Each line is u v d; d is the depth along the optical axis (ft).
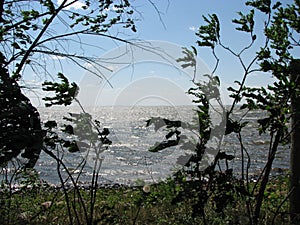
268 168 14.60
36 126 12.48
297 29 14.44
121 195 26.78
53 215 20.51
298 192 17.06
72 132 13.06
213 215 15.85
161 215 18.17
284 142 15.19
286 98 13.89
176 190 13.84
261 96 13.67
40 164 56.08
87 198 27.22
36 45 15.12
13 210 18.75
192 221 15.98
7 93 12.25
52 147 13.11
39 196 24.40
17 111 11.83
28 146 12.06
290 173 17.42
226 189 13.30
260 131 14.05
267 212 17.46
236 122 13.75
